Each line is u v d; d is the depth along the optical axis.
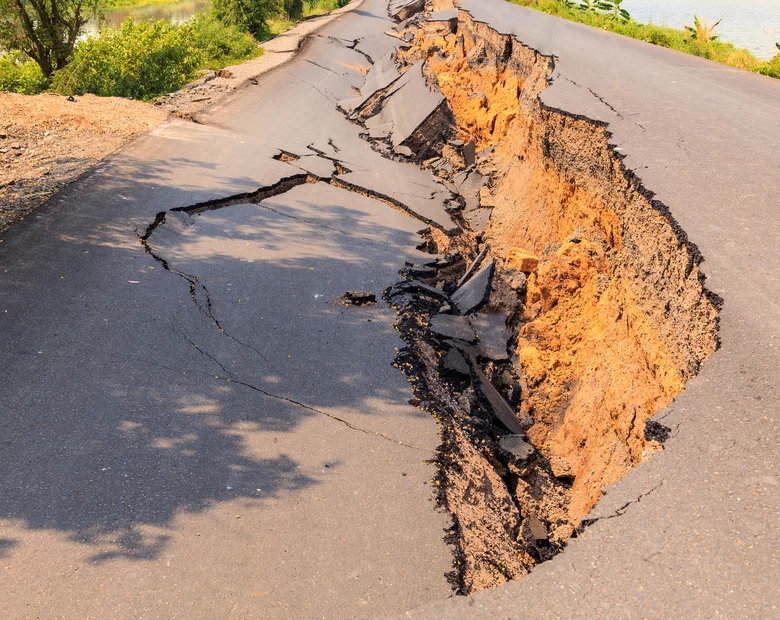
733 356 4.08
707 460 3.31
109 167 9.92
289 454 4.87
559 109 8.95
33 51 19.22
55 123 11.92
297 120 14.90
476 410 6.11
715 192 6.19
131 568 3.82
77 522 4.10
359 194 11.00
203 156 11.14
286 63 21.48
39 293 6.57
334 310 7.09
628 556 2.84
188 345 6.12
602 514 3.07
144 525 4.12
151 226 8.34
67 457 4.61
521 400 6.92
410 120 13.96
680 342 4.92
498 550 4.43
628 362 5.72
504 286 8.06
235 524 4.19
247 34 26.59
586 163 8.27
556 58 12.91
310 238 8.86
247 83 17.62
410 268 8.45
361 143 13.95
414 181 11.97
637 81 11.20
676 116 8.80
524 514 5.24
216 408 5.31
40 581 3.70
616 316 6.39
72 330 6.07
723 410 3.63
